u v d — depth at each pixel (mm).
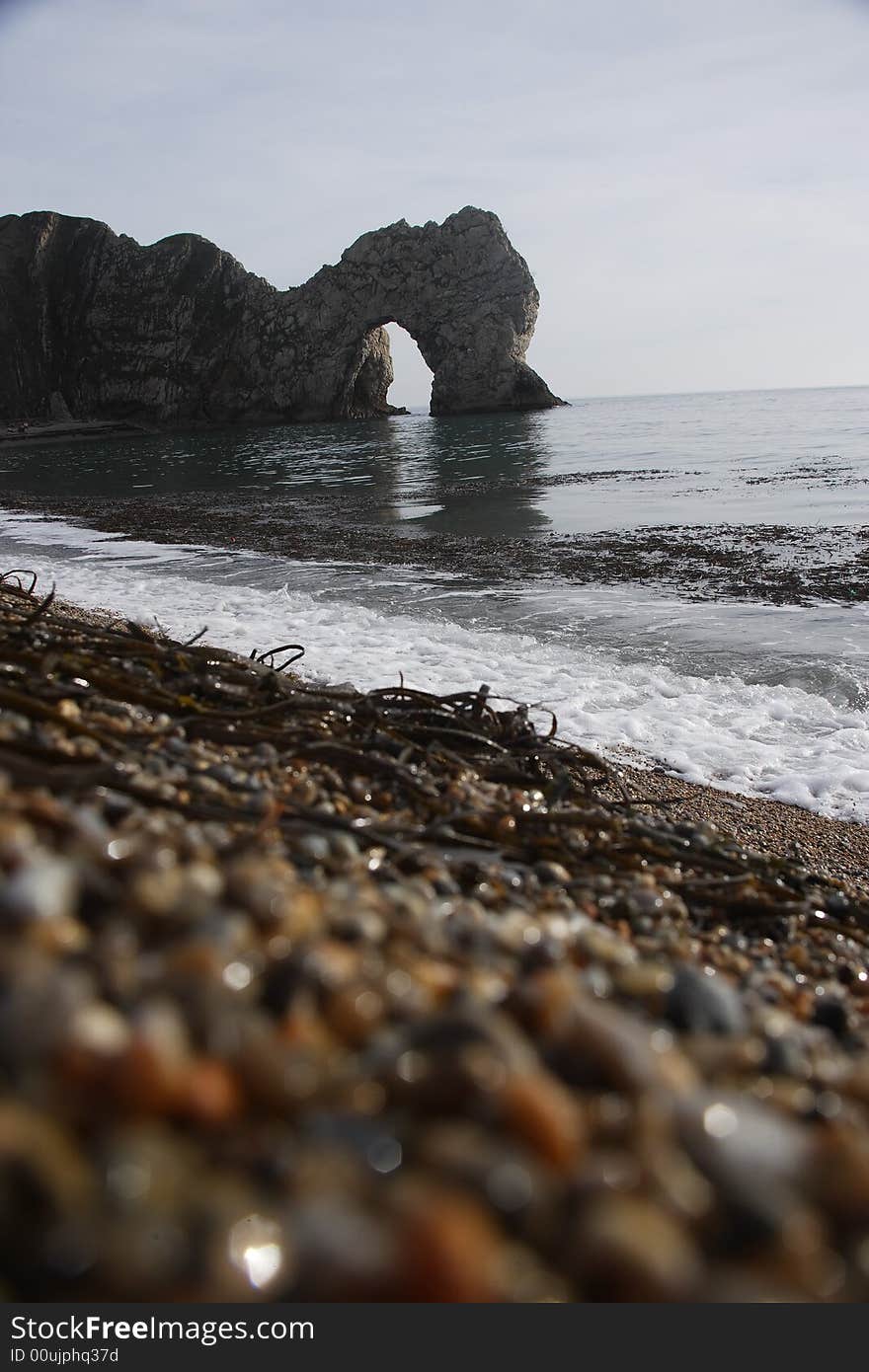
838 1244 1415
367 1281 1132
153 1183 1197
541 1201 1309
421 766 4836
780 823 6719
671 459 43812
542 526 23500
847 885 4863
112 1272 1106
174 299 92500
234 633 12117
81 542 22516
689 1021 2146
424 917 2457
